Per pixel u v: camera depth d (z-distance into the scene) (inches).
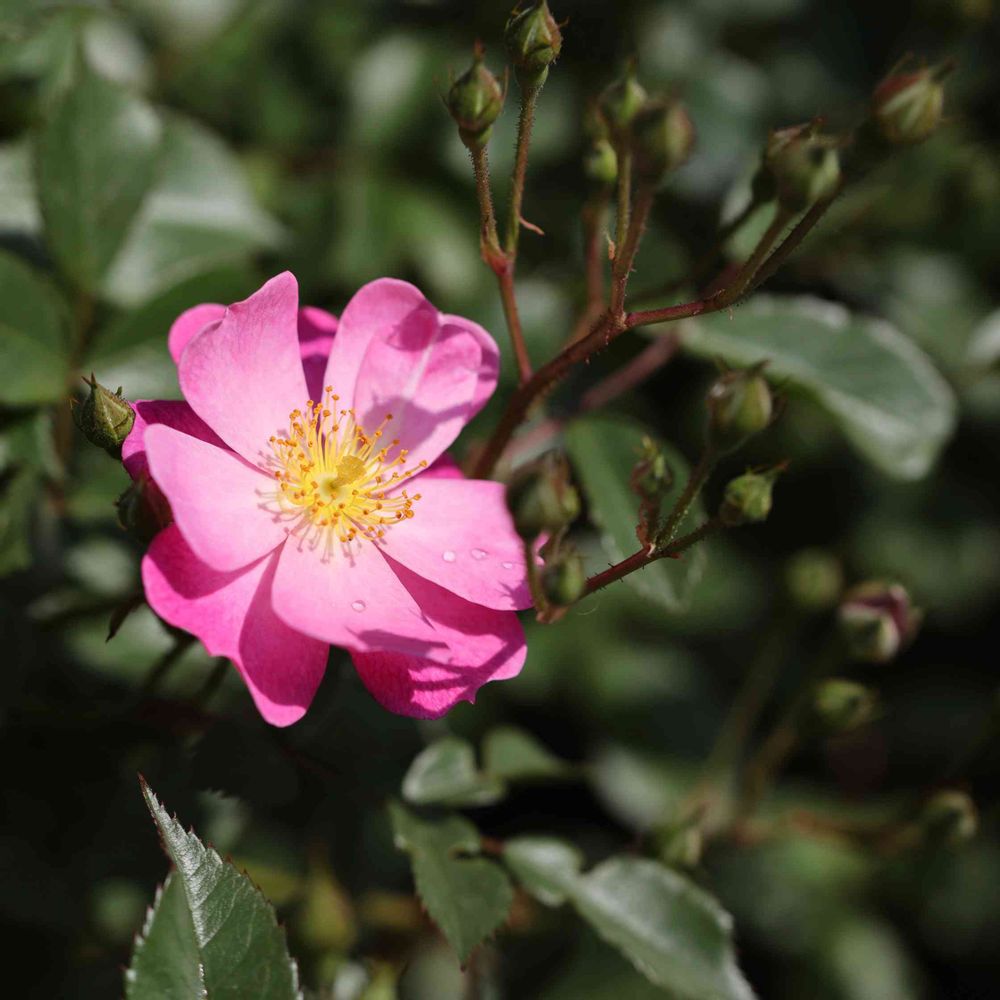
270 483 27.6
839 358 30.3
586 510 31.9
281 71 32.7
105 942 28.9
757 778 30.6
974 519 35.5
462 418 28.2
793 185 26.8
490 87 27.2
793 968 33.8
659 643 34.0
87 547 29.5
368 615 27.2
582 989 32.1
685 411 33.9
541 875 28.6
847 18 34.4
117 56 32.2
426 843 28.3
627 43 33.5
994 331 33.1
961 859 34.2
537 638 33.4
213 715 28.5
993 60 34.0
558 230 32.3
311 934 29.1
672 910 28.6
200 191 30.6
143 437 26.9
